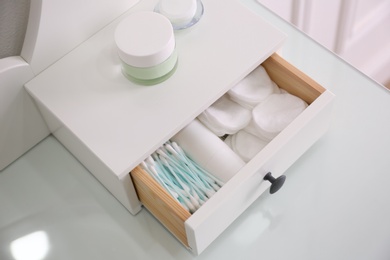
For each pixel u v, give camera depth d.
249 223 0.72
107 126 0.66
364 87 0.79
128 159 0.63
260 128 0.68
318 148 0.76
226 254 0.70
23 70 0.68
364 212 0.72
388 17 1.29
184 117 0.66
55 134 0.76
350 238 0.70
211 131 0.70
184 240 0.67
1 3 0.66
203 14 0.73
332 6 1.17
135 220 0.72
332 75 0.80
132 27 0.66
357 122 0.77
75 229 0.72
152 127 0.65
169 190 0.65
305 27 1.20
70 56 0.71
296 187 0.73
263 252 0.70
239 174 0.63
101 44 0.71
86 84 0.69
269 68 0.72
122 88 0.68
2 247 0.71
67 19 0.67
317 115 0.67
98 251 0.71
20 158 0.77
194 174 0.67
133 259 0.70
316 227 0.71
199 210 0.61
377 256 0.69
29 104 0.71
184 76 0.69
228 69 0.69
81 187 0.74
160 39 0.65
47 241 0.71
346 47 1.30
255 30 0.71
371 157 0.75
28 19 0.67
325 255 0.69
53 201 0.74
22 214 0.73
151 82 0.68
